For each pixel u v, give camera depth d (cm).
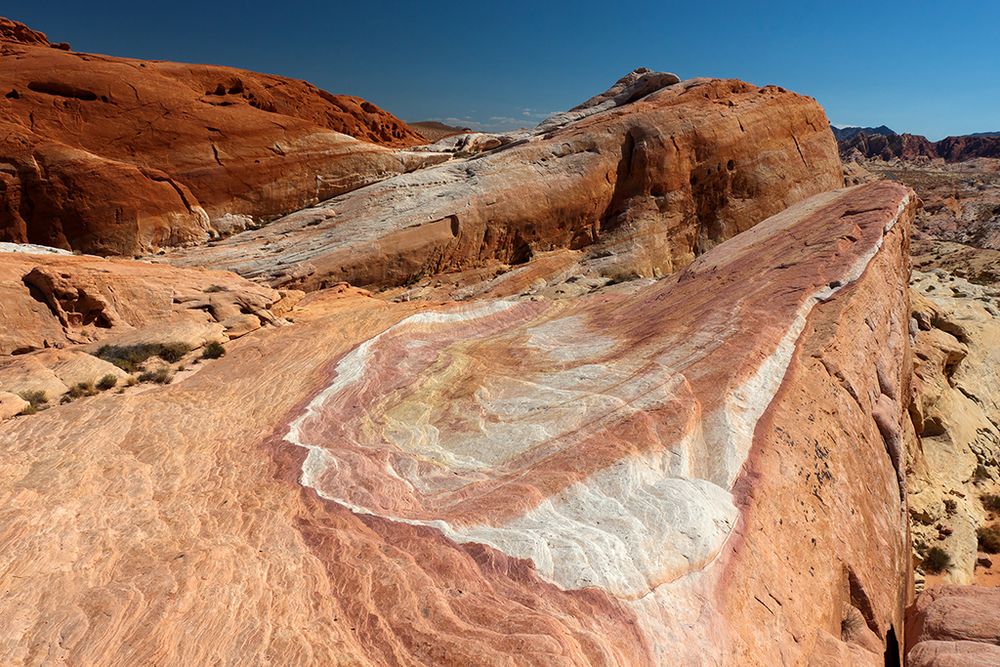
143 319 2167
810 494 1041
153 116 3294
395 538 906
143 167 3177
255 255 2975
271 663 664
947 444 2277
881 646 930
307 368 1809
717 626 756
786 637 805
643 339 1560
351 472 1138
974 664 720
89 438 1330
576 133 3631
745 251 2070
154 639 694
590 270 3375
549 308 2275
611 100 4253
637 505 910
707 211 3797
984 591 859
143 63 3706
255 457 1263
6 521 952
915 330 2553
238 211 3412
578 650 670
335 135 3678
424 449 1254
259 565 853
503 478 1055
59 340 1992
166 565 834
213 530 965
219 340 2125
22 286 2014
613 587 763
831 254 1741
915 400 2116
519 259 3403
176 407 1541
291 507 1034
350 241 3038
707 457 1038
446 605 743
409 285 3100
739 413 1124
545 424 1212
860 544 1059
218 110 3459
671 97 3869
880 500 1219
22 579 809
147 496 1091
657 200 3609
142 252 3070
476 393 1468
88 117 3178
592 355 1573
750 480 980
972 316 3203
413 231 3108
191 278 2441
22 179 2891
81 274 2089
